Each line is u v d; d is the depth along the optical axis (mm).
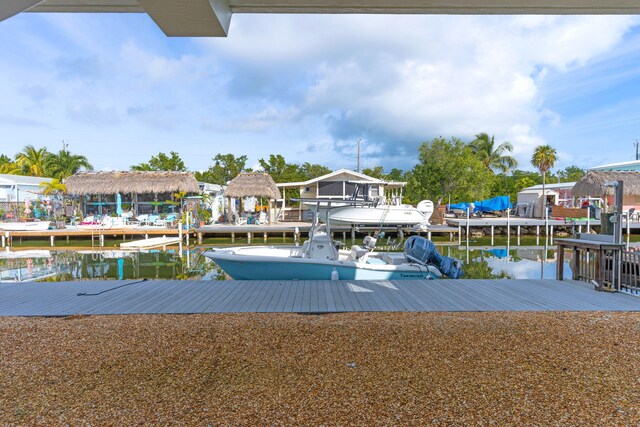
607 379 2725
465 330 3824
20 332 3885
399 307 4875
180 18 3527
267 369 2936
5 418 2268
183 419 2250
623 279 5809
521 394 2506
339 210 18984
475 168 29953
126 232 18703
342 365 2994
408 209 19828
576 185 23469
